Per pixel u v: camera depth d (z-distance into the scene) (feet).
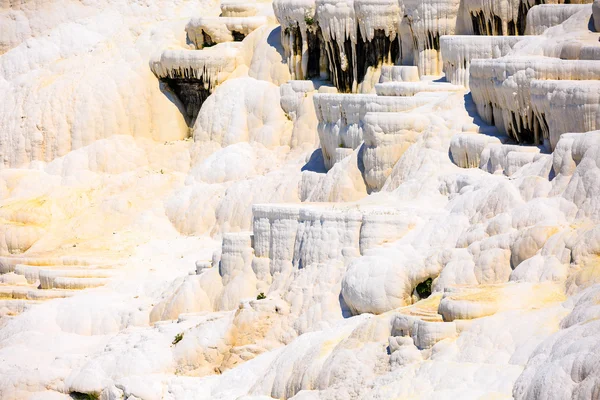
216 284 497.87
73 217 643.04
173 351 463.83
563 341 321.73
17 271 591.37
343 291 430.61
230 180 632.38
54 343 517.96
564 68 459.73
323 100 568.82
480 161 472.44
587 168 400.06
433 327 358.43
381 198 485.15
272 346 446.60
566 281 368.07
